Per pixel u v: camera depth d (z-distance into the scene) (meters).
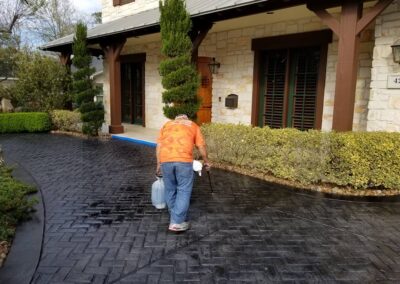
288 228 3.68
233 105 8.74
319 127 7.23
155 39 10.46
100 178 5.68
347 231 3.61
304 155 5.20
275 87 8.05
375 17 4.76
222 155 6.50
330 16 5.21
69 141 9.59
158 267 2.87
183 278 2.71
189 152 3.56
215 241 3.35
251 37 8.27
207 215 4.04
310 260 3.00
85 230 3.60
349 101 5.14
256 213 4.11
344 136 4.84
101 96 13.98
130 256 3.05
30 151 8.09
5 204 3.79
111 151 8.08
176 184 3.63
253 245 3.27
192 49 6.91
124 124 12.86
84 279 2.69
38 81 11.82
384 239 3.42
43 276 2.72
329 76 6.96
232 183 5.39
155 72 11.24
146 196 4.75
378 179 4.90
